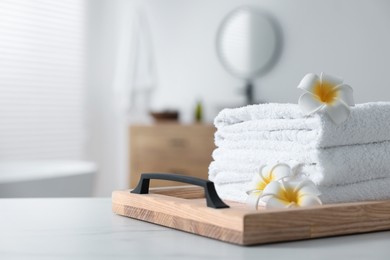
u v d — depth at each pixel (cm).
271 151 103
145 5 493
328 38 399
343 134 94
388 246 77
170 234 87
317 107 93
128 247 77
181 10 473
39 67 481
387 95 375
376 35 379
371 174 99
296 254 72
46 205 121
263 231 78
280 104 102
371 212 89
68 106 500
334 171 94
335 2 396
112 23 515
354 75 389
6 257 71
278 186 91
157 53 488
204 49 460
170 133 412
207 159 397
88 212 110
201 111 438
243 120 110
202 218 84
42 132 481
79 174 396
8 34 463
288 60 416
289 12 416
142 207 99
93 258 71
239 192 105
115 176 515
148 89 494
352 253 73
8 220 100
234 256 71
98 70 519
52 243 80
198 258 70
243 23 436
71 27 502
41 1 481
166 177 96
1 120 457
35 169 464
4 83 461
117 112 512
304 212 82
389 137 101
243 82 438
